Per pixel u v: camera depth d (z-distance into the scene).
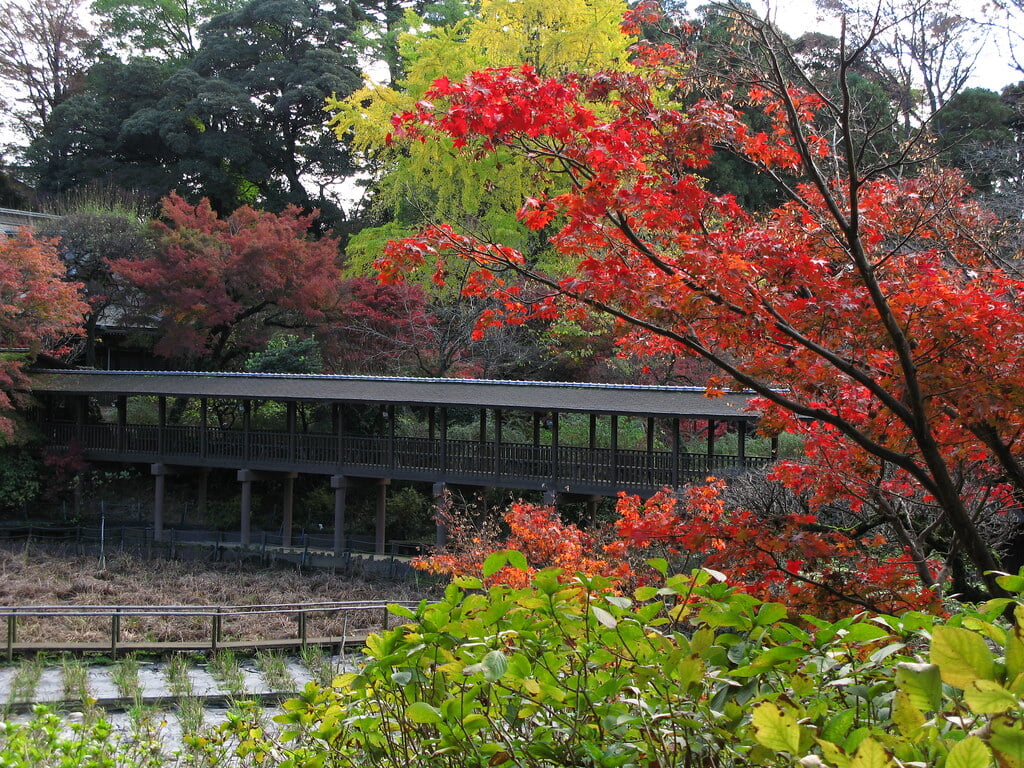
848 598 5.88
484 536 16.88
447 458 22.02
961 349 5.37
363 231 28.97
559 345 26.23
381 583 19.98
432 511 24.53
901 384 5.61
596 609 2.69
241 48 40.84
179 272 28.09
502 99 5.15
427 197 26.12
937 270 6.19
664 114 5.72
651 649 2.85
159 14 46.47
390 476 22.50
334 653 13.38
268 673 11.73
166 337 28.52
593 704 2.81
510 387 21.69
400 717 3.11
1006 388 5.25
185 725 8.65
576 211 5.34
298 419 29.17
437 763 2.98
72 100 40.97
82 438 26.45
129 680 10.84
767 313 5.21
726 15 6.28
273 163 40.91
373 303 28.94
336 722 3.29
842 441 6.76
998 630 2.11
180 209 30.41
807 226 6.53
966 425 5.52
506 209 24.86
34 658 12.39
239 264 27.83
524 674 2.64
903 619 2.52
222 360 31.81
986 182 13.91
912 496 7.82
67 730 7.99
